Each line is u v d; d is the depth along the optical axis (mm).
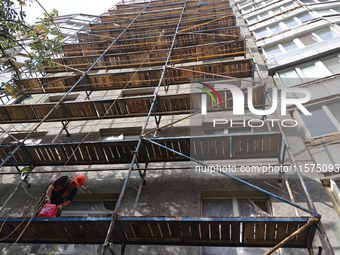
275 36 12750
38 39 9930
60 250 5504
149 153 6375
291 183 5672
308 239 3898
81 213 6461
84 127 9312
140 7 27141
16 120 8930
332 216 4852
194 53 12133
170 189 6211
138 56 13258
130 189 6426
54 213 4473
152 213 5730
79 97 11695
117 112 8484
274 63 10164
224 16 16781
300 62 9523
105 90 11664
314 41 11070
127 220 4055
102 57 13273
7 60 9656
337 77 7941
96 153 6492
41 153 6676
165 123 8703
